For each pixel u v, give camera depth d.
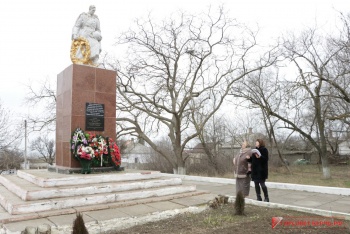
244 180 7.74
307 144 29.86
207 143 27.20
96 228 5.64
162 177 9.27
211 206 7.26
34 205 6.29
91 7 10.38
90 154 8.66
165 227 5.76
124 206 7.07
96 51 10.17
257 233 5.19
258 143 7.83
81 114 9.12
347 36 14.80
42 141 55.91
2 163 29.36
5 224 5.56
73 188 7.15
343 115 15.86
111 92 9.79
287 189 10.36
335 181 15.19
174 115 21.45
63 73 9.73
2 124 26.27
